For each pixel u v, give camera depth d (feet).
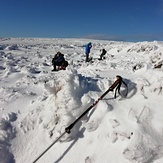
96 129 15.47
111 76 25.82
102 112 15.94
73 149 15.23
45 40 154.51
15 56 55.72
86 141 15.25
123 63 39.58
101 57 53.62
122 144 13.79
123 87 17.26
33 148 16.37
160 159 12.66
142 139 13.26
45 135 16.70
